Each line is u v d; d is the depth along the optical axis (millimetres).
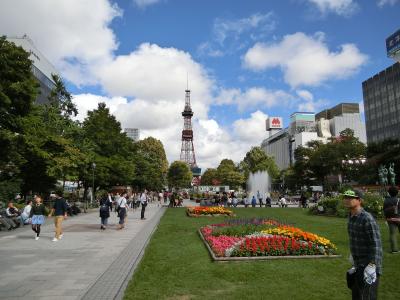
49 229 21406
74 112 42406
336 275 9320
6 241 16328
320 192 74062
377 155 67438
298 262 10875
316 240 12602
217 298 7469
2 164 30062
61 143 34062
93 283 8836
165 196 62656
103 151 51219
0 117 27625
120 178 53094
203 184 162125
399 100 101812
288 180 114188
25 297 7727
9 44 27703
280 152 195125
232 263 10758
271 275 9289
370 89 113312
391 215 12242
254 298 7441
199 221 25688
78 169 40438
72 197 47719
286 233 13828
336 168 73500
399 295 7750
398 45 100250
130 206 47188
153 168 90062
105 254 12891
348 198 5562
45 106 40562
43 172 35594
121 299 7516
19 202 33938
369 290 5121
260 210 39938
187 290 8047
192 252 12625
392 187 12523
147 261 11180
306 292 7844
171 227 21453
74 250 13797
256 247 11672
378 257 5156
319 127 170250
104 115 53594
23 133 30609
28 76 29000
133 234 18875
